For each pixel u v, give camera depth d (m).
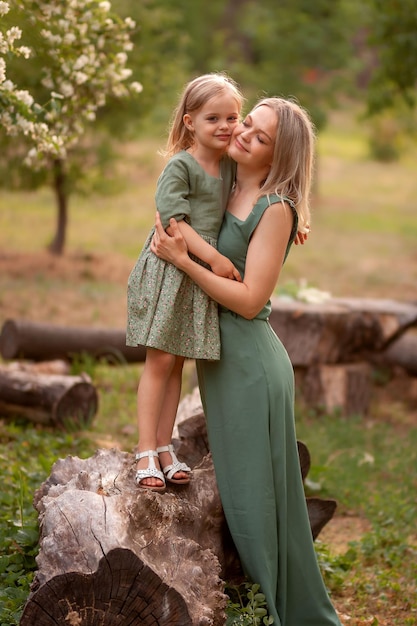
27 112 4.88
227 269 3.97
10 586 4.41
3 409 7.73
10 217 19.53
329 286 15.20
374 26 10.68
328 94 20.70
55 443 7.19
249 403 4.11
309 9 20.36
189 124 4.03
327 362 9.05
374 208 23.94
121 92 5.93
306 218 4.14
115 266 15.72
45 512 3.82
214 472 4.41
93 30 5.68
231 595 4.36
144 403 4.05
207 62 26.53
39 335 8.90
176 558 3.66
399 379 10.06
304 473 4.95
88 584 3.37
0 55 5.40
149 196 23.05
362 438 8.33
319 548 5.61
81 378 7.80
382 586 5.34
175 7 24.95
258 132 4.00
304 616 4.33
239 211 4.10
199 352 3.98
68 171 14.20
